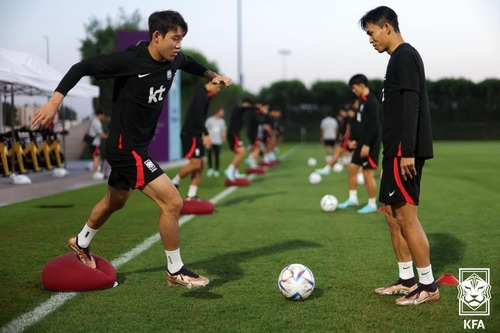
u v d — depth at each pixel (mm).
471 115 45656
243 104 13070
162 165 20391
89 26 27500
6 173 15008
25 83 11547
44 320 3596
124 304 3932
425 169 17375
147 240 6340
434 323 3506
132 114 4059
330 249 5832
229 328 3426
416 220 3875
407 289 4098
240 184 13031
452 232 6762
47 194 11250
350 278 4625
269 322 3537
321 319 3592
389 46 3922
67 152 24406
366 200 10242
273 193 11508
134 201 10188
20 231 6992
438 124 45844
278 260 5332
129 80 3998
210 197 10789
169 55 4000
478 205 9219
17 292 4254
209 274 4805
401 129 3760
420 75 3762
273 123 21859
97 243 6176
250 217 8156
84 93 14336
